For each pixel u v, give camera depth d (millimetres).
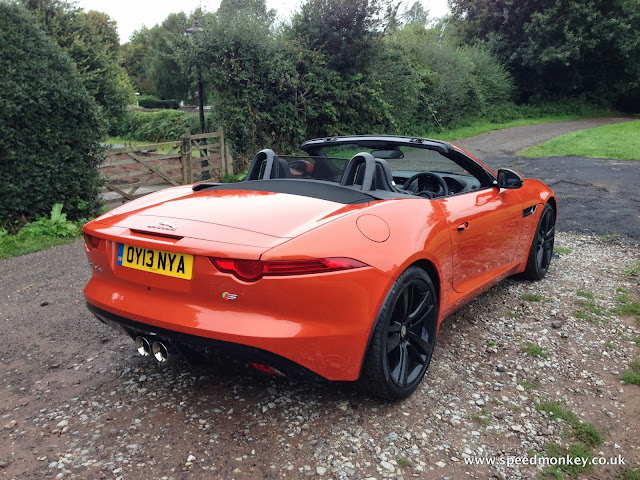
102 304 2592
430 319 2889
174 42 13805
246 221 2453
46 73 7094
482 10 34562
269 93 14594
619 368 3156
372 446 2357
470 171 3762
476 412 2656
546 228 4797
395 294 2502
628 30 32781
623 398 2826
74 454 2301
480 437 2455
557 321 3789
